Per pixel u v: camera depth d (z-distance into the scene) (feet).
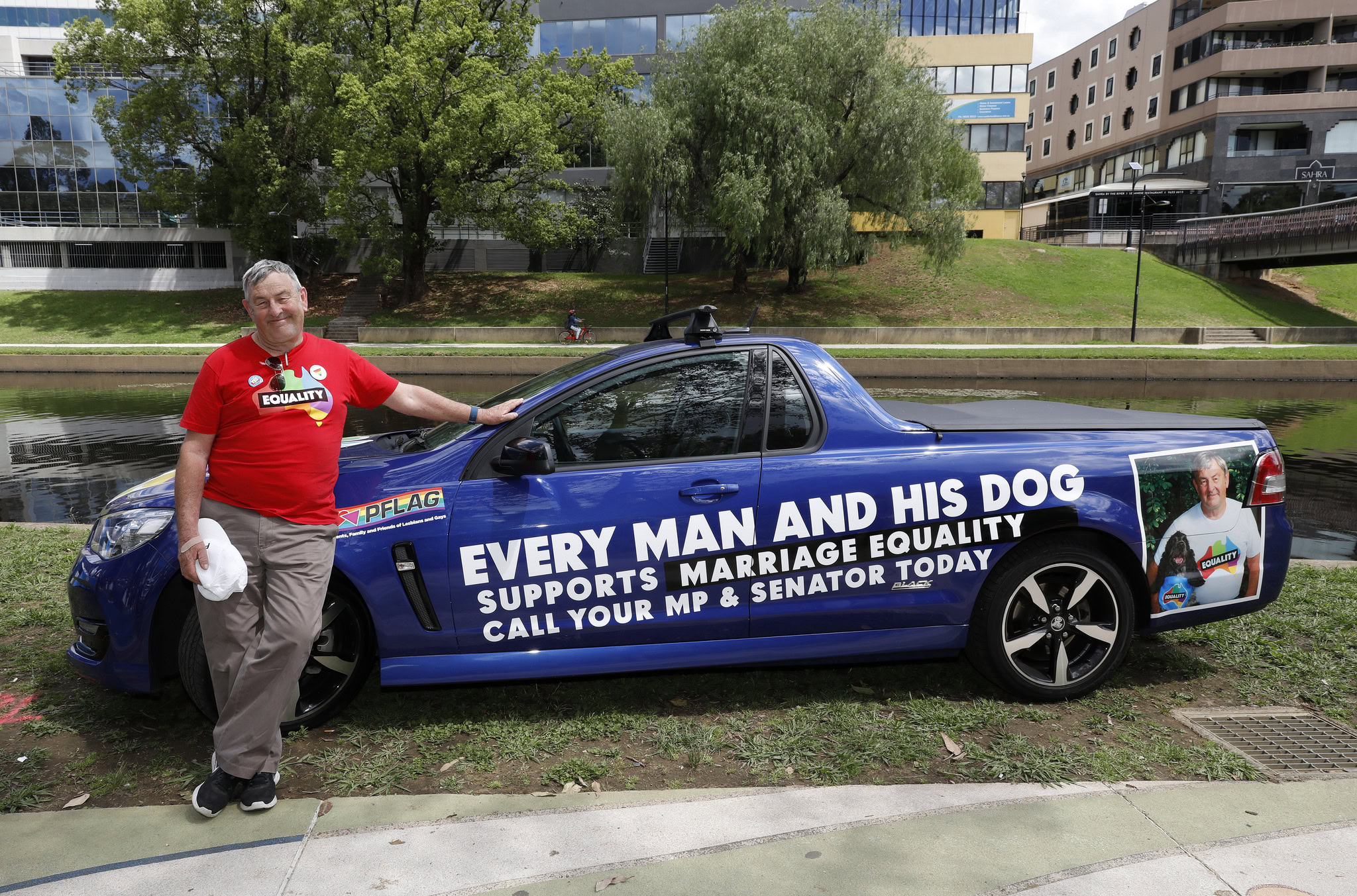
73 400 60.95
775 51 100.37
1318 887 7.05
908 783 9.08
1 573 16.42
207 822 8.27
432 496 9.90
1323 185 156.87
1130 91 187.73
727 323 109.50
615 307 121.70
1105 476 10.61
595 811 8.40
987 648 10.68
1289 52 154.92
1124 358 78.84
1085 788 8.81
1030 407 13.03
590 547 9.97
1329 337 100.94
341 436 8.74
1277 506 11.23
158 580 9.73
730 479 10.18
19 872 7.43
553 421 10.25
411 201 120.37
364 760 9.67
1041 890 7.04
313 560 8.55
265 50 120.78
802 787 8.93
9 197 144.66
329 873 7.39
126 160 126.72
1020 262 137.08
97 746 10.12
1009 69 160.86
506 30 115.96
